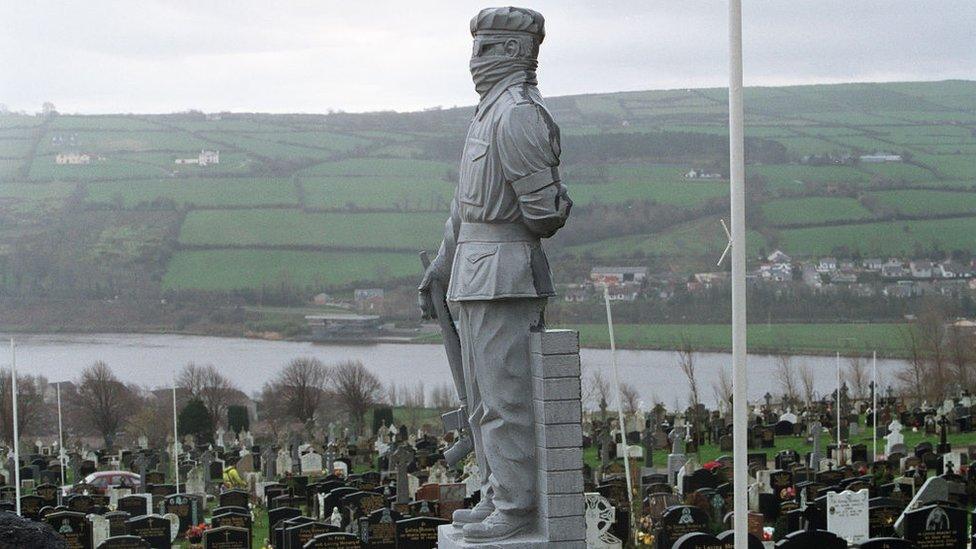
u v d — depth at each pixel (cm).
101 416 6925
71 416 7206
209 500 4072
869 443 4938
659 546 2683
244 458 4612
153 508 3456
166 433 6369
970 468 3350
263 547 2945
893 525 2822
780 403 6600
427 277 1659
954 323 9669
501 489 1539
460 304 1559
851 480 3319
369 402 7481
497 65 1532
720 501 3020
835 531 2759
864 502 2769
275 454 4734
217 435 5988
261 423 7275
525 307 1531
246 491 3869
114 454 5216
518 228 1522
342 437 5856
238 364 12231
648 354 11075
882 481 3541
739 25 1271
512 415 1532
